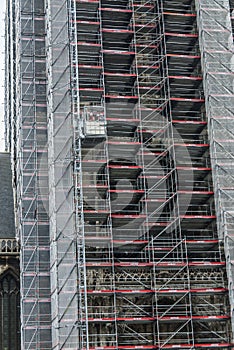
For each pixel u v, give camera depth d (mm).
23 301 62781
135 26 71375
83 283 59969
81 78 68688
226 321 62875
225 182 65375
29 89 71250
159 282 63719
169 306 62719
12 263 67688
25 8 74875
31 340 61906
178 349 59781
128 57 70500
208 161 68188
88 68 67812
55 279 60156
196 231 67688
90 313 60594
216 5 72125
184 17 72625
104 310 62406
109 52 69188
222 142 66562
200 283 64562
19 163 70062
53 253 61938
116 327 58750
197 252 65688
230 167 65875
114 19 73062
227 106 67938
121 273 63750
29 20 74375
